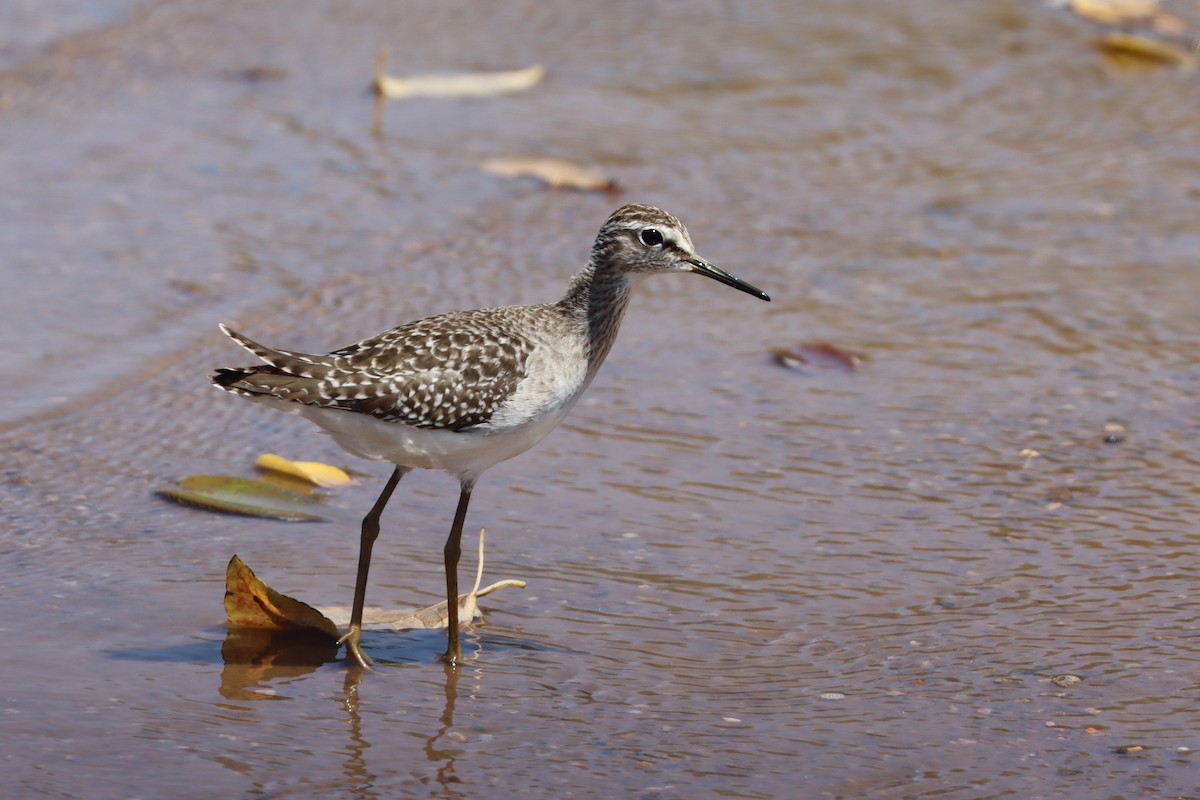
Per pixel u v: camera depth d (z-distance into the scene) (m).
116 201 16.62
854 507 11.52
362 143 18.52
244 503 11.42
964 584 10.37
